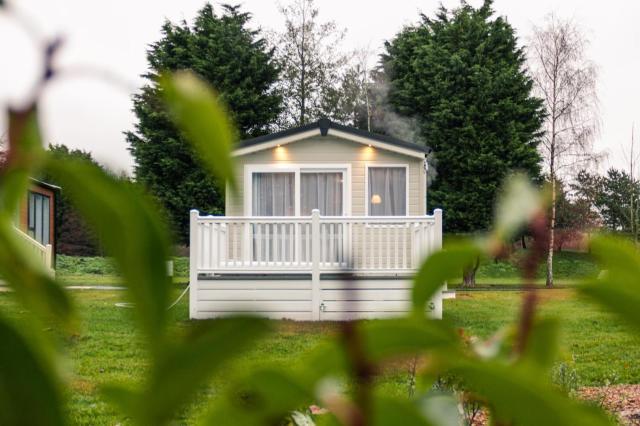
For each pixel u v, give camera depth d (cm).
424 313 25
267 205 1266
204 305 1095
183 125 25
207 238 1105
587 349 884
